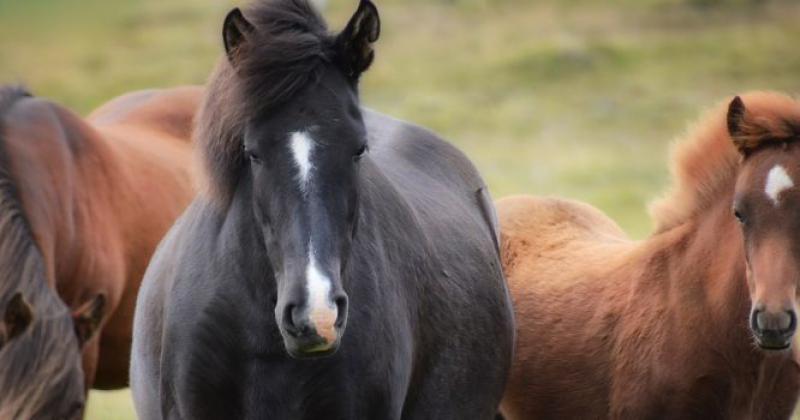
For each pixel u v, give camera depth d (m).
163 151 13.54
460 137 42.25
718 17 57.97
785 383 10.49
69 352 8.82
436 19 59.59
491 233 10.62
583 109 45.94
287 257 7.09
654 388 10.77
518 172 35.91
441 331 8.67
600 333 11.36
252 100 7.29
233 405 7.82
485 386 9.37
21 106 11.54
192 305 7.85
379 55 53.81
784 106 10.12
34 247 9.66
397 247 8.29
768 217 9.54
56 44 56.66
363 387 7.82
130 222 12.25
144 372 8.55
